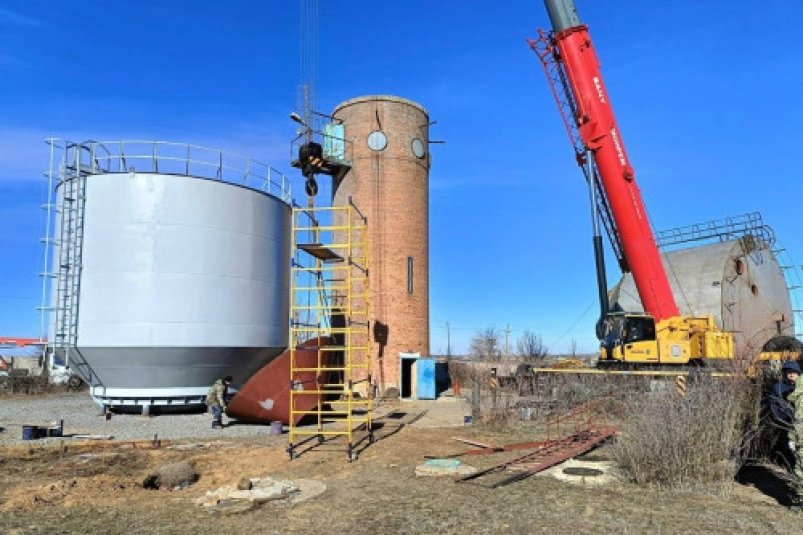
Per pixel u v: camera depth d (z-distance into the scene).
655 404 10.63
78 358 20.39
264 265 22.89
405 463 11.88
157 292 20.23
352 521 8.01
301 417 17.61
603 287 21.34
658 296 21.00
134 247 20.36
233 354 21.47
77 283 20.34
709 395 10.60
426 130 32.94
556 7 21.48
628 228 21.16
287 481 10.23
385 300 29.94
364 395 28.16
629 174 21.05
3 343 65.62
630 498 8.86
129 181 20.66
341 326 22.69
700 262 28.42
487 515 8.13
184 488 10.30
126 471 11.70
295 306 14.89
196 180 21.22
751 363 11.05
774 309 29.73
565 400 18.75
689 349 20.22
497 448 13.27
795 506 8.11
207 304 20.89
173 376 20.62
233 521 8.12
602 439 13.62
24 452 13.56
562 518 7.93
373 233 30.38
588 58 21.20
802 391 7.95
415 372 28.95
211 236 21.25
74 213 20.73
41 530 7.84
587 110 21.11
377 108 31.19
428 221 32.88
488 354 70.56
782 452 10.03
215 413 17.62
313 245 14.98
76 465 12.23
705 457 9.70
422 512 8.34
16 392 31.55
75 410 22.84
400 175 31.05
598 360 22.41
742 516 7.90
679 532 7.31
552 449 12.83
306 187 31.12
